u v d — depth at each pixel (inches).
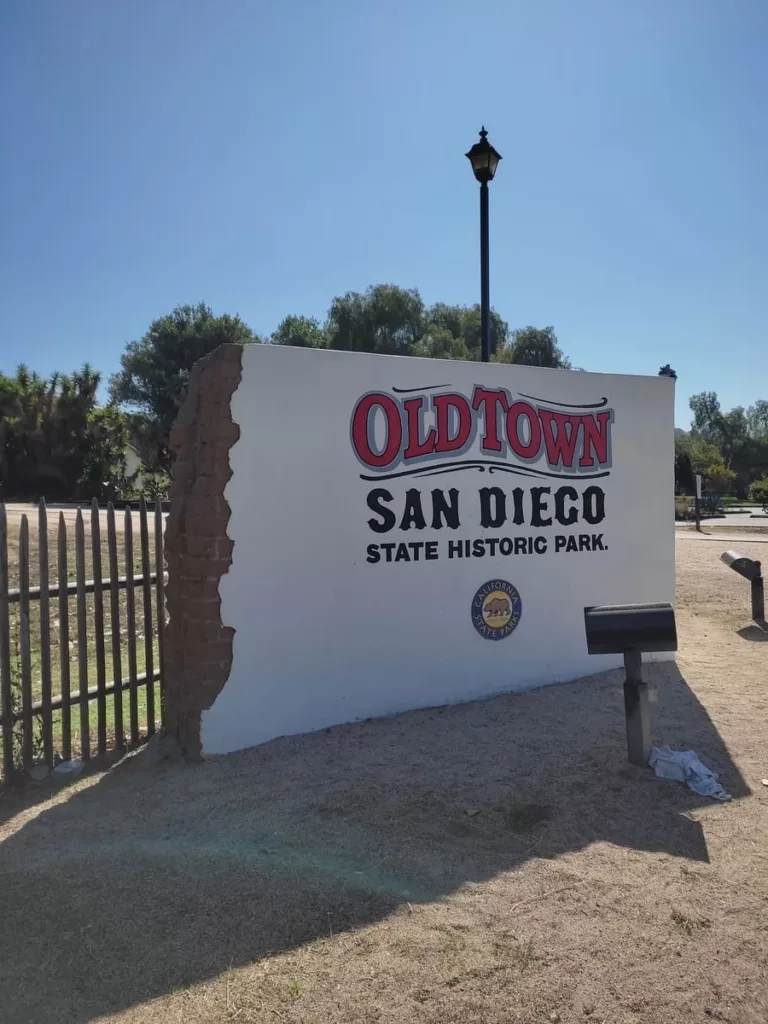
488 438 240.5
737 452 3476.9
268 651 200.8
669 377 279.7
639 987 106.9
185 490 205.8
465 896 127.6
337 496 212.5
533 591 251.3
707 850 144.9
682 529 1080.2
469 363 236.7
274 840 146.4
